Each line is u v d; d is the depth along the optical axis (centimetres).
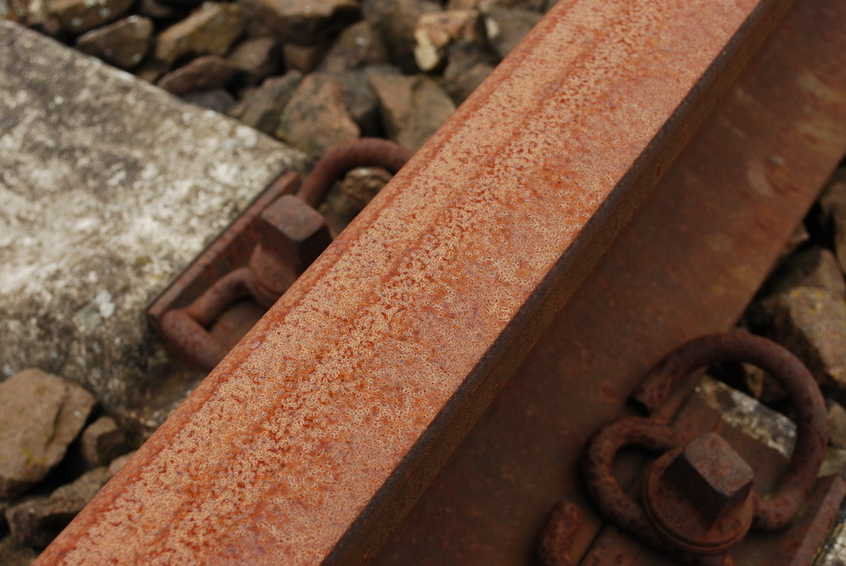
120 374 81
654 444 69
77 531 51
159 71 122
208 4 126
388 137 109
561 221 58
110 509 52
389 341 55
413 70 119
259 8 121
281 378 54
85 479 78
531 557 66
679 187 81
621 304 75
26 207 89
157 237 84
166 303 80
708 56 64
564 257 58
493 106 61
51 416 79
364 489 53
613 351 74
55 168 90
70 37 127
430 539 65
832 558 68
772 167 85
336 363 54
